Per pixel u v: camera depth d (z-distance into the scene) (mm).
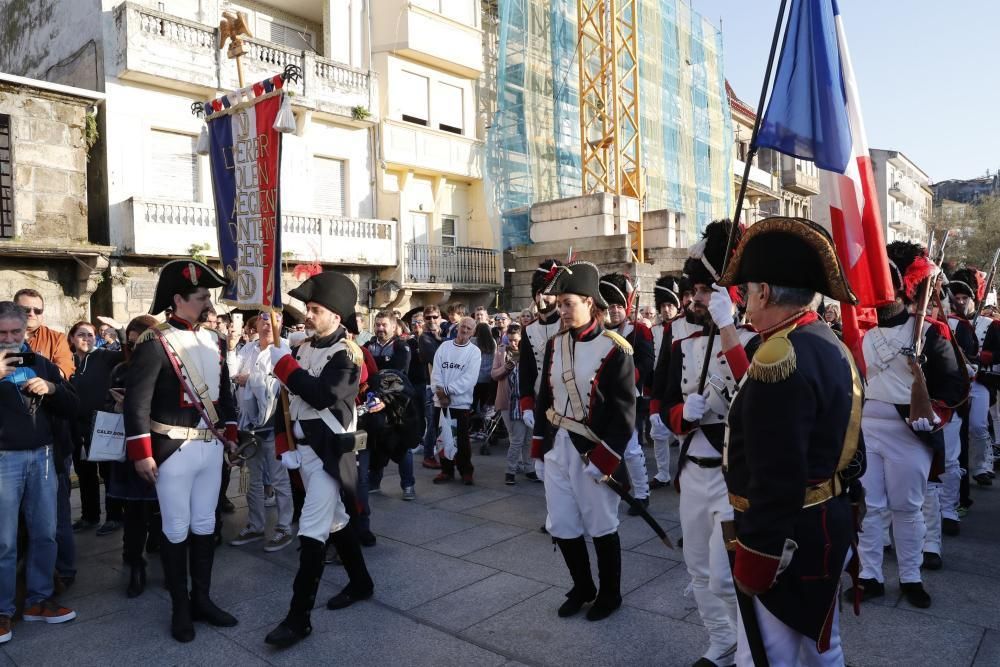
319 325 4285
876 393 4297
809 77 3508
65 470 4832
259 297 4652
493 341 9609
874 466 4316
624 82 23125
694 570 3357
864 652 3617
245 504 7145
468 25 19359
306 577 3939
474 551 5438
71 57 14703
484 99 20781
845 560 2287
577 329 4168
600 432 3984
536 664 3613
